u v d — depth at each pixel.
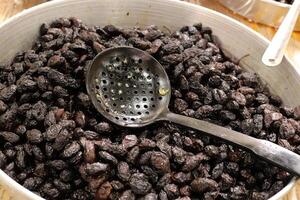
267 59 0.58
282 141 0.53
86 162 0.47
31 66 0.55
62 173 0.47
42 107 0.51
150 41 0.61
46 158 0.48
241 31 0.64
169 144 0.52
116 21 0.67
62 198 0.48
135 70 0.58
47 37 0.59
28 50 0.59
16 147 0.49
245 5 0.79
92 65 0.56
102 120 0.54
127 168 0.48
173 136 0.52
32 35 0.61
